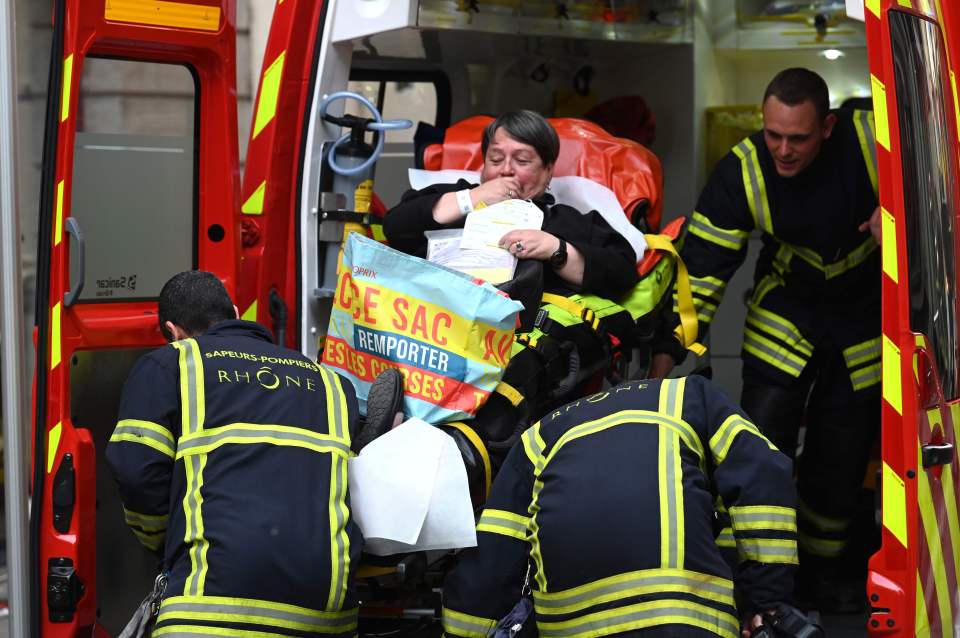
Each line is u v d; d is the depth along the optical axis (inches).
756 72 454.0
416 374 255.9
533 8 355.6
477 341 253.0
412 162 386.9
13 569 224.2
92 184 271.4
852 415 341.1
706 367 338.3
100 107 276.5
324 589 220.1
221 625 212.8
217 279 255.3
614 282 290.7
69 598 243.0
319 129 319.3
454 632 228.8
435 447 238.4
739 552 215.2
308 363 244.1
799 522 353.7
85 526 246.7
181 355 232.2
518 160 299.9
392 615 285.7
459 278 254.8
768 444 217.3
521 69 412.2
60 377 249.9
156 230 284.4
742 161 333.7
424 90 398.6
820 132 313.1
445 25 328.8
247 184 315.6
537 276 275.6
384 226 305.9
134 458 223.9
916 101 246.4
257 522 218.2
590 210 313.4
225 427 227.1
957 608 249.0
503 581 226.4
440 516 235.1
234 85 291.9
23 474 224.1
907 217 233.3
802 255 335.9
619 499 208.8
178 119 288.7
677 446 214.7
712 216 338.0
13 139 221.8
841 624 329.7
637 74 426.0
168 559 223.5
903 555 226.1
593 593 207.5
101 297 271.3
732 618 206.8
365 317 262.7
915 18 252.5
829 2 415.5
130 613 279.1
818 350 341.7
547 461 221.5
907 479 226.4
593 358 285.0
